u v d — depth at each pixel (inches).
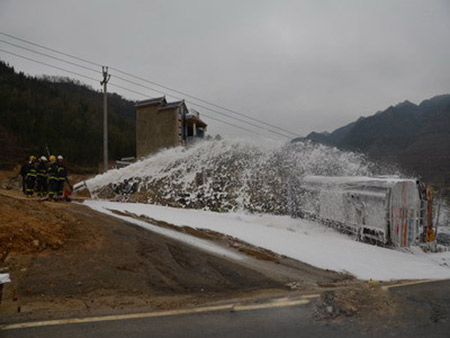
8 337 140.8
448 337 158.9
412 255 396.8
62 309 173.6
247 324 166.6
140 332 152.0
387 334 160.4
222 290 225.0
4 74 4055.1
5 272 204.1
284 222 528.7
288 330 161.3
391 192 416.2
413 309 197.5
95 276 217.8
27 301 179.2
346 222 477.4
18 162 2342.5
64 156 2770.7
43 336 143.3
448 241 538.9
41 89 3996.1
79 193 735.1
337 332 160.9
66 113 3560.5
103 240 278.1
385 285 254.4
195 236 365.7
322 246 382.9
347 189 486.3
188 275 246.4
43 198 504.1
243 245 358.6
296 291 229.6
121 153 3223.4
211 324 164.9
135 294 203.2
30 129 2903.5
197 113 1417.3
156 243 302.2
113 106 5270.7
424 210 449.4
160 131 1293.1
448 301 215.2
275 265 297.6
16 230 243.9
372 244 433.7
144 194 762.8
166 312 177.8
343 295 220.2
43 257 229.5
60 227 277.0
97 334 147.8
